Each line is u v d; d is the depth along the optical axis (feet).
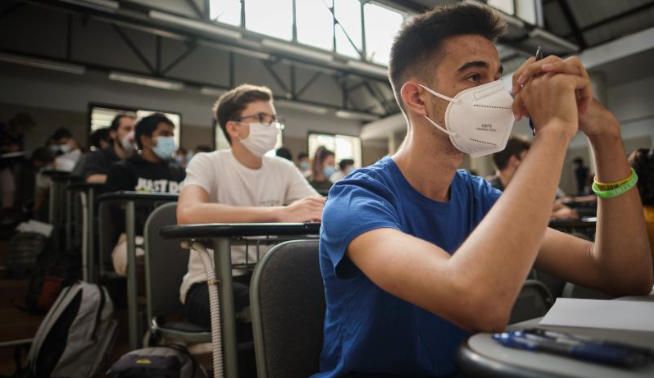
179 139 29.91
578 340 1.05
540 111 1.76
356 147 39.17
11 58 22.16
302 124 36.06
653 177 3.91
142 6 15.43
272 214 4.31
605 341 1.04
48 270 8.04
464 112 2.26
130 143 11.00
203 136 30.89
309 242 2.94
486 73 2.29
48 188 12.73
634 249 2.26
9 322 7.36
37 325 7.39
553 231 2.62
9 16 22.77
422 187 2.51
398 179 2.47
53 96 25.45
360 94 36.83
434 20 2.35
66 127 25.68
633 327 1.44
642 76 27.27
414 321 2.12
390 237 1.70
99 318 6.06
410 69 2.44
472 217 2.70
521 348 1.07
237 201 5.46
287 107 34.83
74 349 5.71
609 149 2.33
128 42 25.96
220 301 3.08
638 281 2.27
